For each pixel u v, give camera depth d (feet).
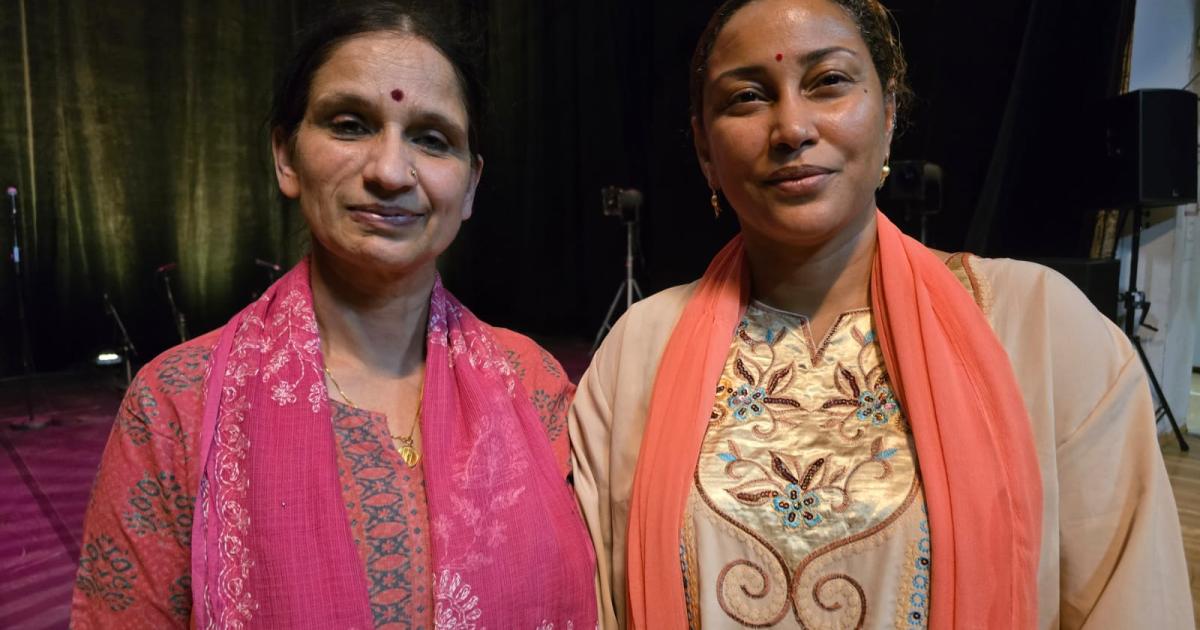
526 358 4.42
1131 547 3.25
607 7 24.64
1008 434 3.30
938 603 3.16
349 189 3.30
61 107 20.90
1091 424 3.37
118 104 21.70
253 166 23.79
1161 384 14.30
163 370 3.32
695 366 3.91
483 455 3.59
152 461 3.16
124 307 22.27
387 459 3.45
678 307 4.33
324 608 3.04
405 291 3.65
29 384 16.25
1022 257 14.40
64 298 21.35
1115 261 12.60
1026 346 3.49
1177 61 13.65
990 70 15.38
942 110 16.03
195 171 22.97
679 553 3.62
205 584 3.04
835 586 3.34
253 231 23.93
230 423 3.24
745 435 3.69
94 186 21.57
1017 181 14.24
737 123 3.58
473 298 28.60
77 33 20.98
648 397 4.18
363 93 3.28
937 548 3.19
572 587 3.68
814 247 3.77
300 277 3.66
